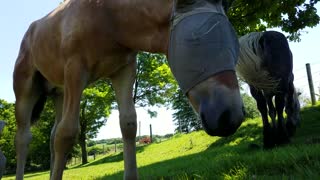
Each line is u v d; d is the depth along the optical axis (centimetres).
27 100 196
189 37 101
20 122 199
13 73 199
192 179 204
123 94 149
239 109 98
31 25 192
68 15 142
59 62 148
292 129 353
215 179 179
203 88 100
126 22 125
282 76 298
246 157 220
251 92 335
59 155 142
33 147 1733
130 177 148
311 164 167
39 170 1805
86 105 1473
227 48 100
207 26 101
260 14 485
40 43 160
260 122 633
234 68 101
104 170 626
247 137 564
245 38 289
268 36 296
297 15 512
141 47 126
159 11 115
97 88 1281
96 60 135
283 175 155
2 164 215
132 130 148
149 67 1227
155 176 249
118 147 2652
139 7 121
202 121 100
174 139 988
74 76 136
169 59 108
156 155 792
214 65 99
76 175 586
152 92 1268
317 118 473
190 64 100
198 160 334
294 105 374
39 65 167
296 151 206
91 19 132
